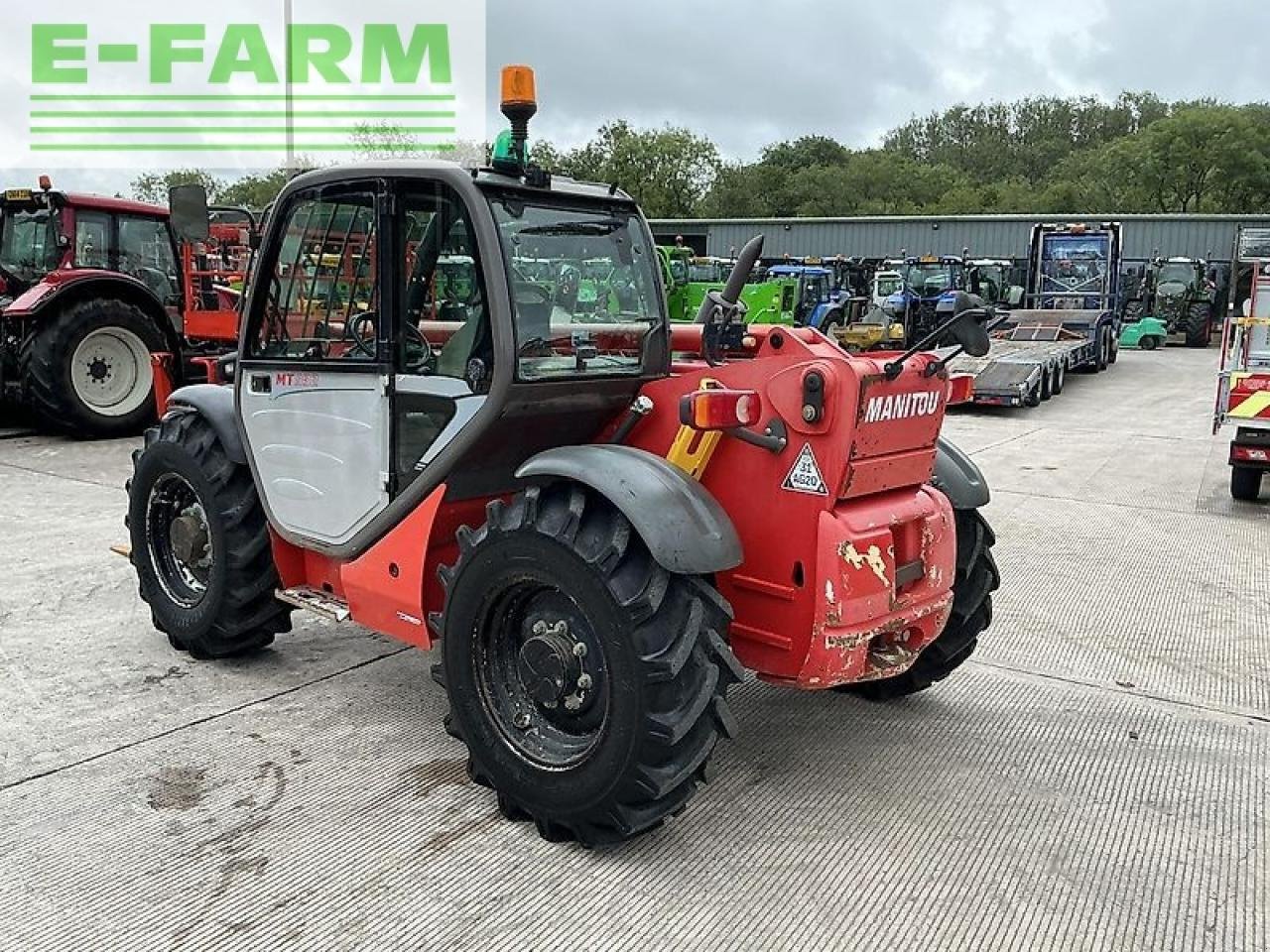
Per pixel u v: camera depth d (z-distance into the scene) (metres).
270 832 3.04
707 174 60.56
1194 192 57.50
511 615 3.15
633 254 3.48
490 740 3.11
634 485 2.86
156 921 2.60
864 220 33.16
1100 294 20.09
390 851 2.95
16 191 9.71
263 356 3.77
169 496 4.42
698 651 2.83
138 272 10.19
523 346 3.09
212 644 4.24
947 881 2.86
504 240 3.09
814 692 4.16
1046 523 7.05
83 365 9.54
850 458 2.92
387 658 4.42
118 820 3.08
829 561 2.94
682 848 3.00
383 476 3.40
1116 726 3.88
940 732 3.81
